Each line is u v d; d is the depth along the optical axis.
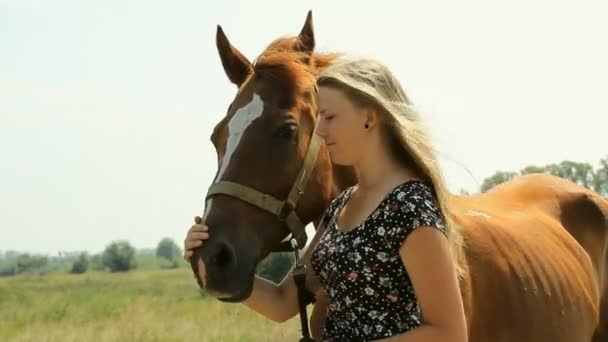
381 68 3.21
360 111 3.14
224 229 3.89
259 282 3.95
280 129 4.07
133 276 73.50
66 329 19.14
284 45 4.58
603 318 5.68
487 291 4.51
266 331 15.94
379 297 3.08
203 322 18.53
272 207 4.03
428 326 2.96
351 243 3.11
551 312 4.93
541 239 5.32
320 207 4.30
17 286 50.78
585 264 5.71
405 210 3.02
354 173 4.43
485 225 4.89
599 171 17.20
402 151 3.17
